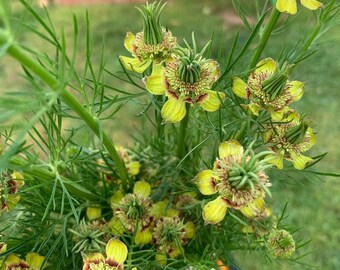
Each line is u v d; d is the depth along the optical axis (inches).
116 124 13.1
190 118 6.0
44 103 3.7
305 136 5.0
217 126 5.6
